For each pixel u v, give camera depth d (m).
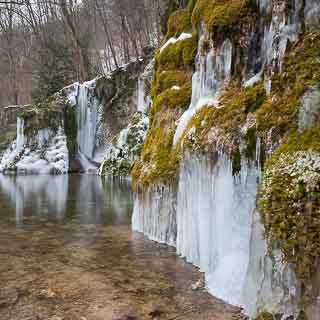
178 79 6.21
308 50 3.22
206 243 4.27
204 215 4.30
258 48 4.21
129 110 18.78
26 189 11.76
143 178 5.96
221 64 4.64
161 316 3.23
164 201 5.45
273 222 2.72
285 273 2.61
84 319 3.22
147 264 4.54
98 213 7.80
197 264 4.48
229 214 3.81
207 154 4.21
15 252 5.11
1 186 12.59
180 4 7.39
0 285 3.97
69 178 15.36
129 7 23.17
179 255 4.87
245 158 3.60
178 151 5.16
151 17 24.56
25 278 4.16
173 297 3.59
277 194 2.76
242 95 4.00
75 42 23.23
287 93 3.26
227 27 4.55
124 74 19.02
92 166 18.67
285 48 3.41
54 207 8.55
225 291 3.57
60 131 18.58
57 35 27.09
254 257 3.01
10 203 9.12
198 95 5.18
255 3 4.32
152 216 5.73
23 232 6.20
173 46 6.56
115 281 4.02
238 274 3.53
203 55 4.99
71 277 4.17
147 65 17.45
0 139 20.31
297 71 3.21
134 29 23.27
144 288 3.82
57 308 3.43
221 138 3.98
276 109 3.30
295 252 2.56
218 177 4.01
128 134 15.83
